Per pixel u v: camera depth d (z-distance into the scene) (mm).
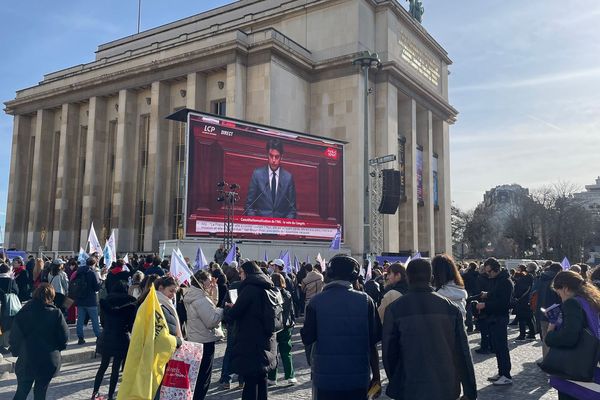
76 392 9031
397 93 48219
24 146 57094
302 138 32906
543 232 76875
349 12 45188
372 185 41531
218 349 13203
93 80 49344
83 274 13398
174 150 45344
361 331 5105
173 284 7000
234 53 40906
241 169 30047
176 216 44188
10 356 11648
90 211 48500
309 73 45594
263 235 30438
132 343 5348
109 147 50469
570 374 5117
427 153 52844
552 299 10000
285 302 9750
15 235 55250
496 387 9422
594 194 162500
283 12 48375
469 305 15617
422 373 4559
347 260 5398
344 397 4980
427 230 51344
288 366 9703
